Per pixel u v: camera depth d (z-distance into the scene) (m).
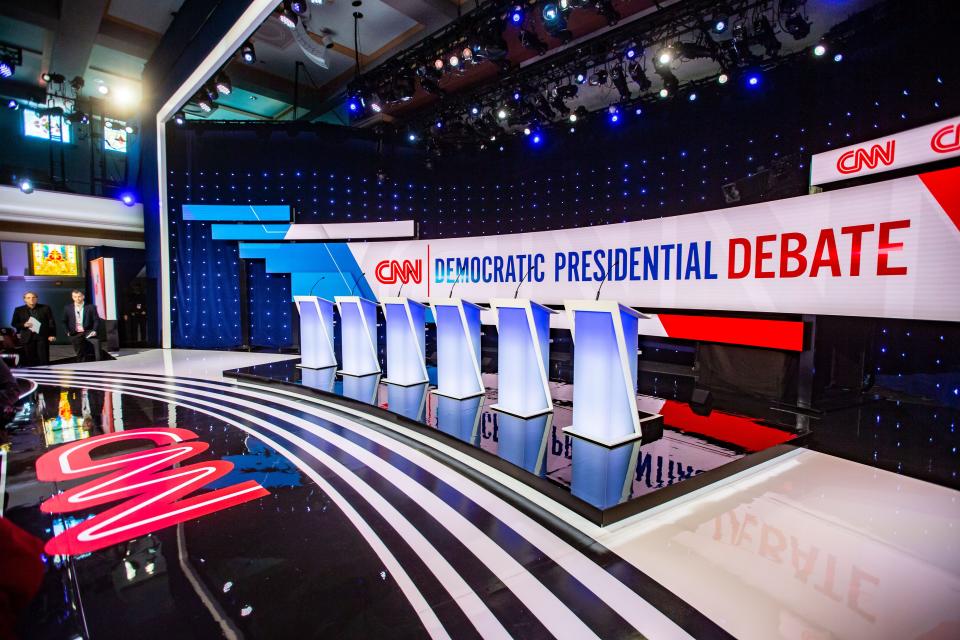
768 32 5.77
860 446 3.50
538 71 7.44
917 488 2.85
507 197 9.59
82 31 7.41
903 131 3.87
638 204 8.38
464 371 4.62
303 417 4.50
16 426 4.24
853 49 5.71
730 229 4.83
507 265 6.98
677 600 1.86
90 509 2.64
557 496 2.67
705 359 5.69
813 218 4.21
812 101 6.50
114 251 10.19
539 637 1.67
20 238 8.94
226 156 9.23
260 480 3.04
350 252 8.36
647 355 7.05
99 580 1.99
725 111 7.39
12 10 6.76
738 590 1.92
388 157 9.39
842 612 1.79
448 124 8.79
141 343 10.19
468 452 3.35
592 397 3.35
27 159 10.27
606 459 3.02
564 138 9.02
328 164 9.23
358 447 3.67
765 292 4.59
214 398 5.27
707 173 7.64
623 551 2.21
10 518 2.53
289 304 9.43
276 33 7.66
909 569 2.06
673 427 3.64
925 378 4.93
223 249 9.45
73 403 5.07
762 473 3.07
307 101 9.84
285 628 1.71
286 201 9.18
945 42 5.19
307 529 2.42
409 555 2.18
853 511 2.57
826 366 5.08
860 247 3.91
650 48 7.02
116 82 9.78
